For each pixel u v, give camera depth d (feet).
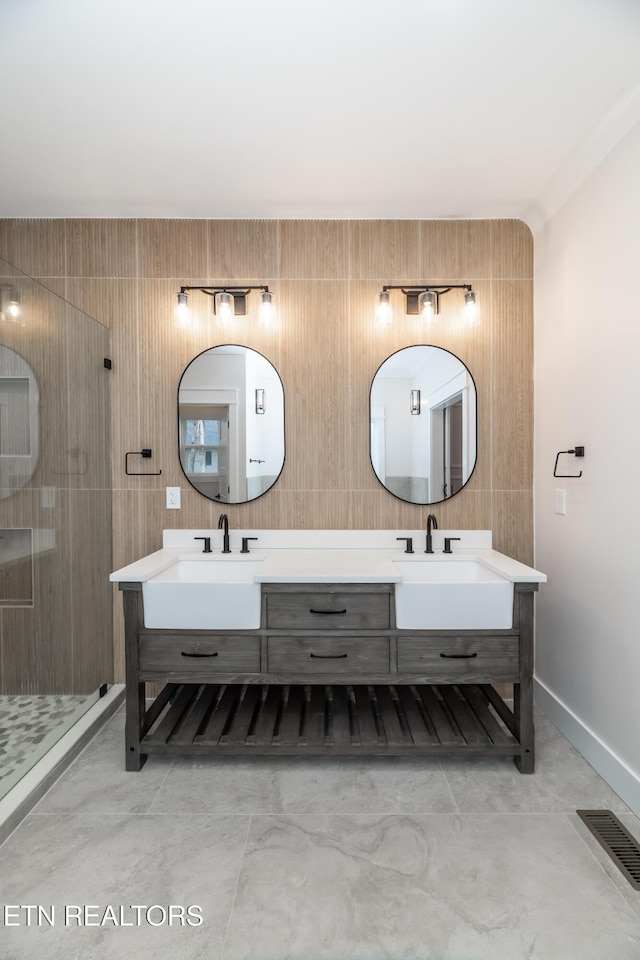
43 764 5.93
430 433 7.82
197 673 6.05
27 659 6.06
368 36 4.49
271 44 4.56
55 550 6.60
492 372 7.83
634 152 5.29
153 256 7.77
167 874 4.48
